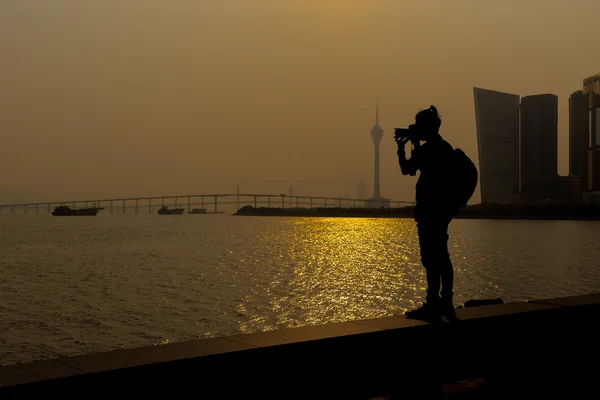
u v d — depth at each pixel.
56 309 36.50
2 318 33.50
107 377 4.96
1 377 4.73
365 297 40.84
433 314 7.66
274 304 38.03
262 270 59.78
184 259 74.00
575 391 6.37
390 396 6.18
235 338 6.32
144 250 90.62
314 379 6.26
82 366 5.10
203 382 5.50
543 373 7.09
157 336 29.06
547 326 8.29
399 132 8.43
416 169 8.36
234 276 54.22
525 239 122.94
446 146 8.23
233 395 5.69
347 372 6.51
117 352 5.62
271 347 5.94
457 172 8.00
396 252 85.81
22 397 4.53
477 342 7.65
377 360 6.76
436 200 7.92
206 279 51.88
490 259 73.94
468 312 8.05
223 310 35.88
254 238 129.38
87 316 34.06
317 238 129.75
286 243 110.12
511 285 47.72
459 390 6.38
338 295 41.72
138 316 34.06
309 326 7.06
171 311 35.66
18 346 27.02
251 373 5.80
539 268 61.97
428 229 7.90
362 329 6.86
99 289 45.53
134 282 49.88
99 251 88.56
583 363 7.61
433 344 7.24
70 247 98.06
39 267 64.25
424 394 6.23
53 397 4.68
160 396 5.23
